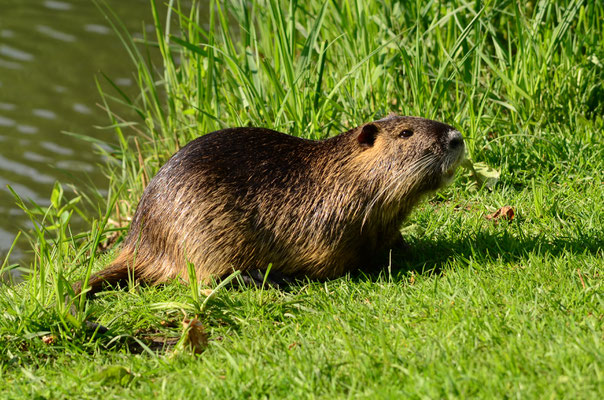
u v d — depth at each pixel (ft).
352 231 26.68
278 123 34.17
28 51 62.13
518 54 36.27
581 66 37.35
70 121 53.21
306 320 22.17
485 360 17.72
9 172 47.01
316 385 17.66
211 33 36.91
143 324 23.76
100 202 44.19
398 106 38.11
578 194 30.63
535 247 26.08
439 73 34.12
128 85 57.62
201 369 19.26
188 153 27.37
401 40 40.98
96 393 19.06
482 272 24.26
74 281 26.94
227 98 37.40
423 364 17.87
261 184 26.89
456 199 32.76
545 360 17.38
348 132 27.66
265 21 41.57
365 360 18.29
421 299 22.45
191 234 26.53
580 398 15.57
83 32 65.77
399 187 26.50
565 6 37.93
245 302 24.20
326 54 40.98
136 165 45.62
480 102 37.42
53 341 22.27
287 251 26.89
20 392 19.16
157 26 39.27
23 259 38.29
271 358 19.58
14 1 72.18
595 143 34.65
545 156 34.53
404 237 29.50
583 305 20.51
